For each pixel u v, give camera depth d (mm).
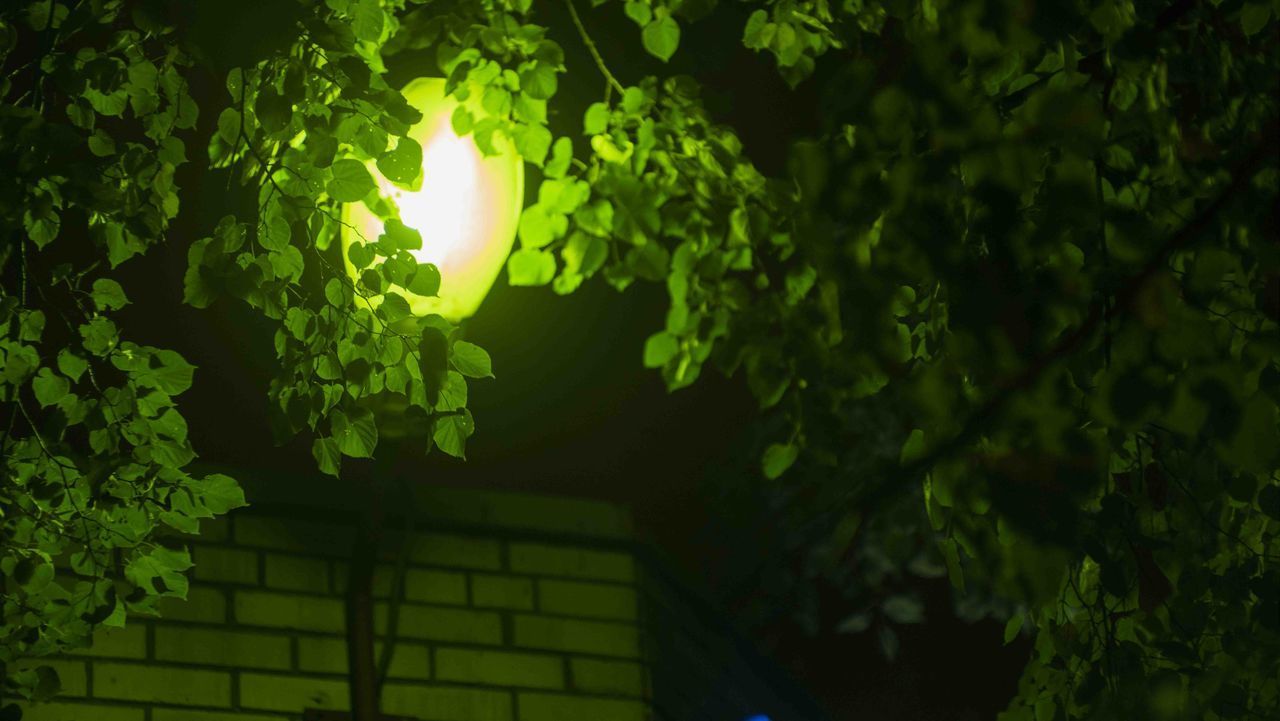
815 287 4023
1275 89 3520
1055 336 3088
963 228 3264
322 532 4828
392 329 3434
